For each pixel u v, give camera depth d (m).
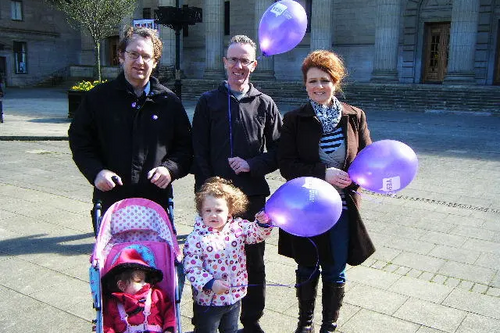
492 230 6.33
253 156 3.63
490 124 18.47
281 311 4.13
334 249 3.45
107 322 2.82
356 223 3.43
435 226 6.46
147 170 3.44
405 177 2.98
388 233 6.18
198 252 2.98
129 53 3.26
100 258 2.88
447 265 5.17
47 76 42.56
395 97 24.66
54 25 43.06
